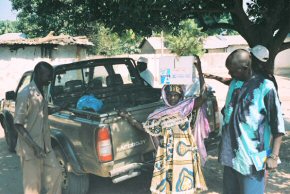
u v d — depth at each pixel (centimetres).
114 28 591
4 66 2106
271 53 627
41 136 425
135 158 462
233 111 317
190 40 2717
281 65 2978
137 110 468
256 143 307
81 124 454
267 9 696
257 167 306
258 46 338
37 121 420
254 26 643
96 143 430
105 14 618
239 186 333
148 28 574
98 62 624
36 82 420
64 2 644
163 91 384
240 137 310
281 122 300
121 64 659
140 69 710
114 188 548
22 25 2920
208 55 3294
